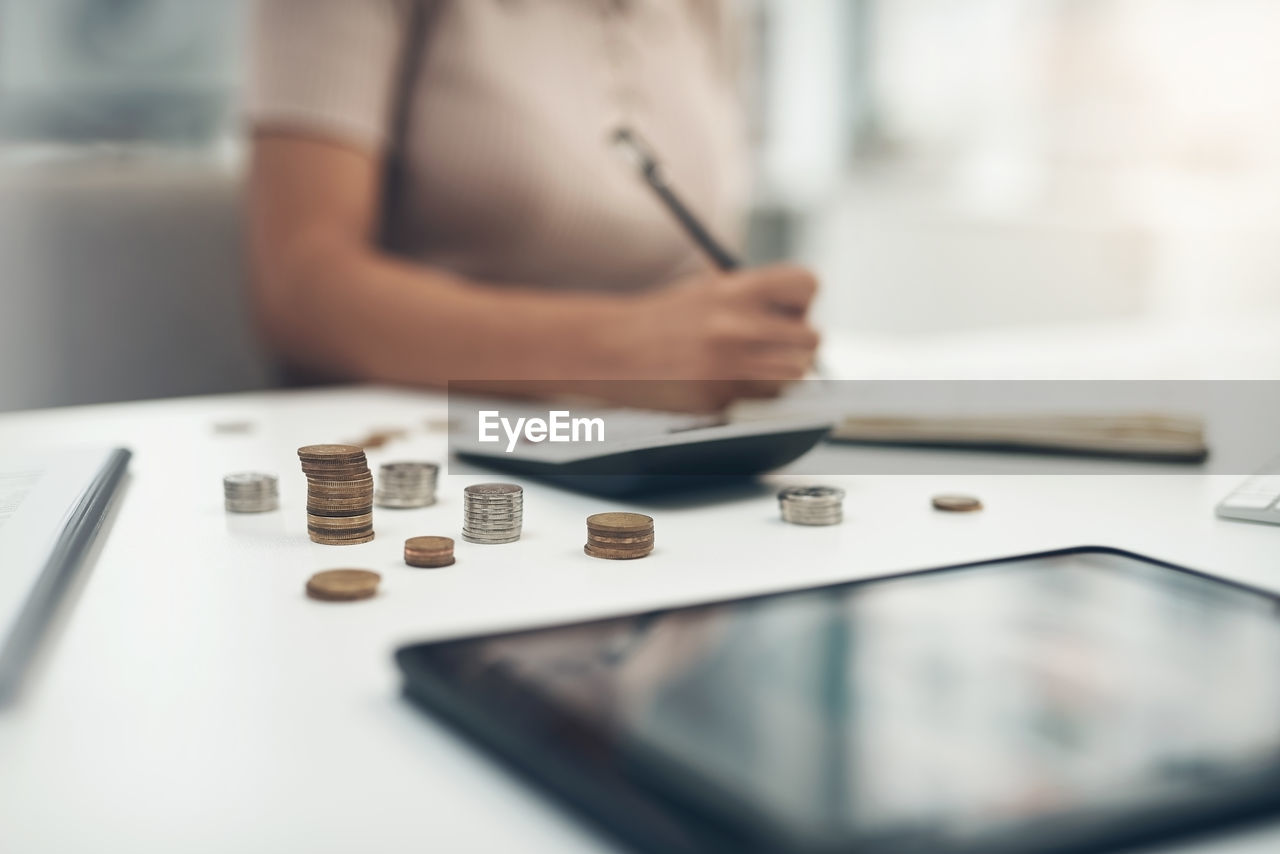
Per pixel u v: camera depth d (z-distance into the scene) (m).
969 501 0.77
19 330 1.59
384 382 1.28
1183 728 0.49
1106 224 3.14
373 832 0.49
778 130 4.13
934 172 3.88
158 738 0.55
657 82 1.79
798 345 1.05
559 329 1.13
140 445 0.94
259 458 0.89
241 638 0.61
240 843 0.48
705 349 1.04
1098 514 0.77
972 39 3.77
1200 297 3.25
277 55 1.44
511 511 0.72
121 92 2.53
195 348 1.70
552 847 0.47
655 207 1.76
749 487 0.83
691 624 0.57
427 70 1.59
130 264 1.66
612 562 0.69
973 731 0.49
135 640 0.61
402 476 0.78
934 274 3.42
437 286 1.28
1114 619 0.57
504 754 0.53
